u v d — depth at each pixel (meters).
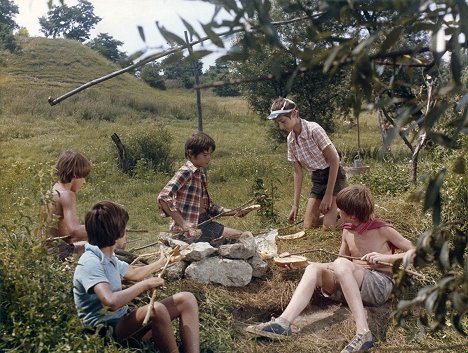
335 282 5.11
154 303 4.12
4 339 3.85
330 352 4.68
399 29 1.71
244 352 4.63
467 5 1.61
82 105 32.72
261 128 31.52
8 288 4.14
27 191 5.81
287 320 4.76
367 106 1.83
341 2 1.71
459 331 2.15
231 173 16.12
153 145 17.86
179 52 1.77
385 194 8.04
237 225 8.25
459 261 2.08
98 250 4.18
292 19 1.85
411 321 4.91
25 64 45.56
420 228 6.39
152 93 46.84
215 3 1.69
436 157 8.16
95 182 15.02
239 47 1.76
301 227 7.15
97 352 3.87
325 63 1.73
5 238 4.51
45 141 24.08
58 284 4.30
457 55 1.64
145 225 10.37
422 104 1.81
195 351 4.23
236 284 5.30
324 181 6.69
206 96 51.22
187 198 5.82
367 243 5.16
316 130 6.60
